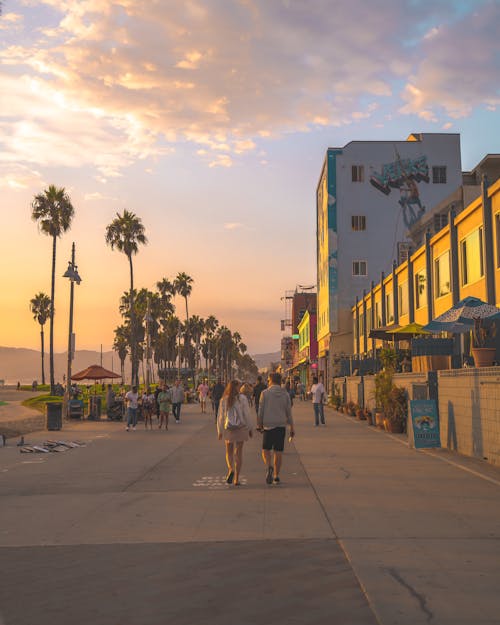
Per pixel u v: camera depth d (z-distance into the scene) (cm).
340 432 2091
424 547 633
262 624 439
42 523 779
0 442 1800
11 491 1027
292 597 492
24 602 493
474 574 543
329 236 5481
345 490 978
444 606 466
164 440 1912
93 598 499
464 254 2577
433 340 2589
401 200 5503
